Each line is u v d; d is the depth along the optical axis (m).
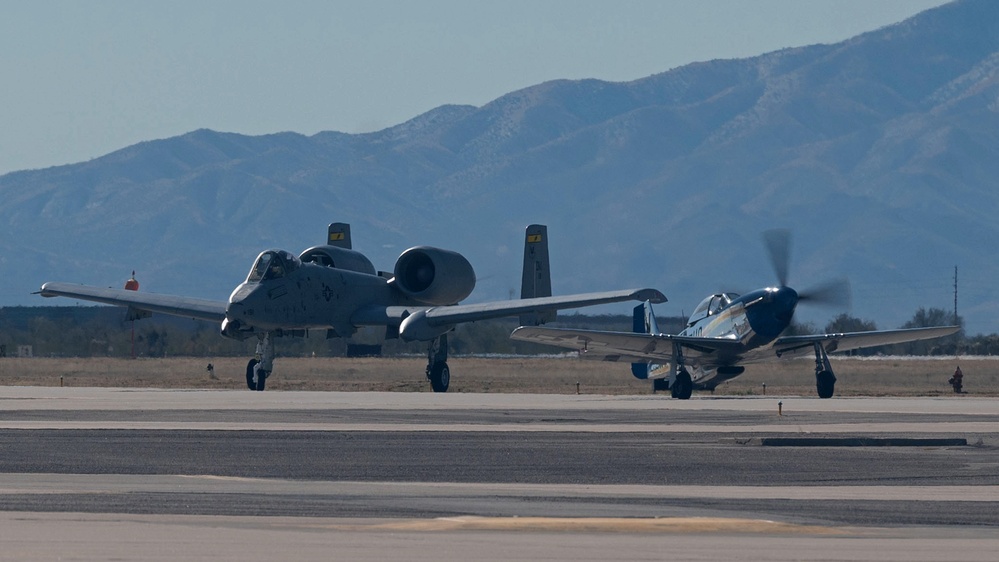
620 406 108.19
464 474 58.31
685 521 44.03
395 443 72.12
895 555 37.84
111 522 42.78
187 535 40.09
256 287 133.12
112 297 147.25
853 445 71.25
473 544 39.09
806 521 44.69
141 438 74.31
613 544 39.38
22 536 39.69
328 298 140.62
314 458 64.44
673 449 69.06
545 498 50.56
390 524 43.06
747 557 37.31
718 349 131.50
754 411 100.88
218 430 79.69
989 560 37.28
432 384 146.50
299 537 39.94
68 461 62.47
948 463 62.78
